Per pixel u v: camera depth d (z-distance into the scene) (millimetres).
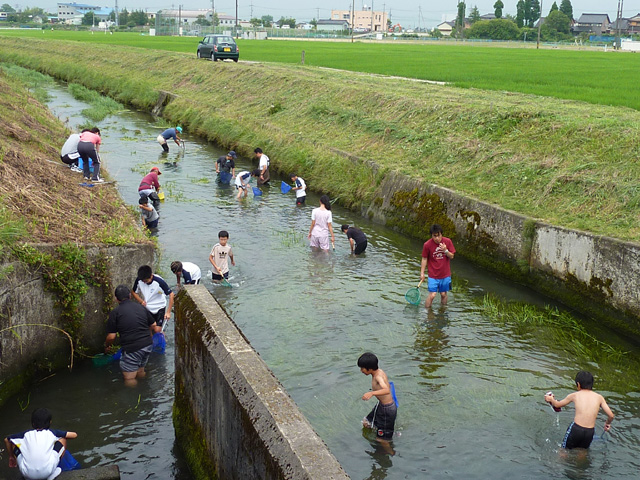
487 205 13297
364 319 10414
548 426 7398
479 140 16719
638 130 14219
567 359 9180
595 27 174375
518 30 148750
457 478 6477
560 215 12266
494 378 8547
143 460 6996
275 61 45188
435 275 10789
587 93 24406
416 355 9188
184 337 7281
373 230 15797
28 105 22250
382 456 6840
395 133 19359
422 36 176375
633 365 9023
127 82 39406
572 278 11156
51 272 8562
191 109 29969
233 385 5684
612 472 6543
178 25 141375
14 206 9875
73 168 14664
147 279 9109
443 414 7641
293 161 20656
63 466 6520
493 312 10852
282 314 10500
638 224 11008
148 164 21828
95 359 8953
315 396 8008
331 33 165000
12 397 8047
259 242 14320
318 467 4402
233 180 20094
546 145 15125
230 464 5777
